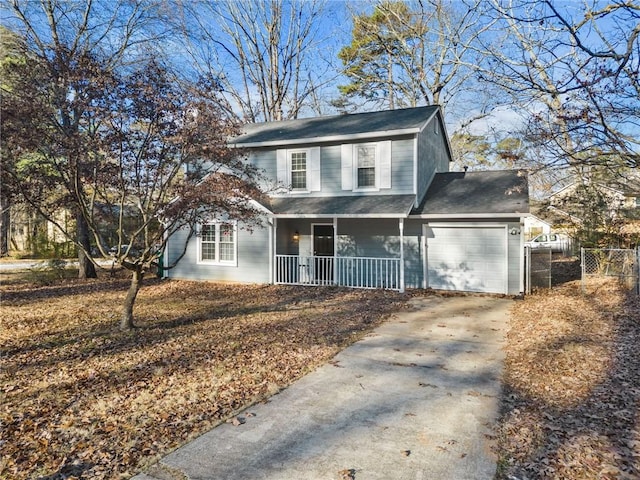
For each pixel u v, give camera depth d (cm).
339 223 1523
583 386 522
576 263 1912
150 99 726
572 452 369
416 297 1240
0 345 727
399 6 2306
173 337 783
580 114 559
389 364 634
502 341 764
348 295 1276
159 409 469
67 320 926
